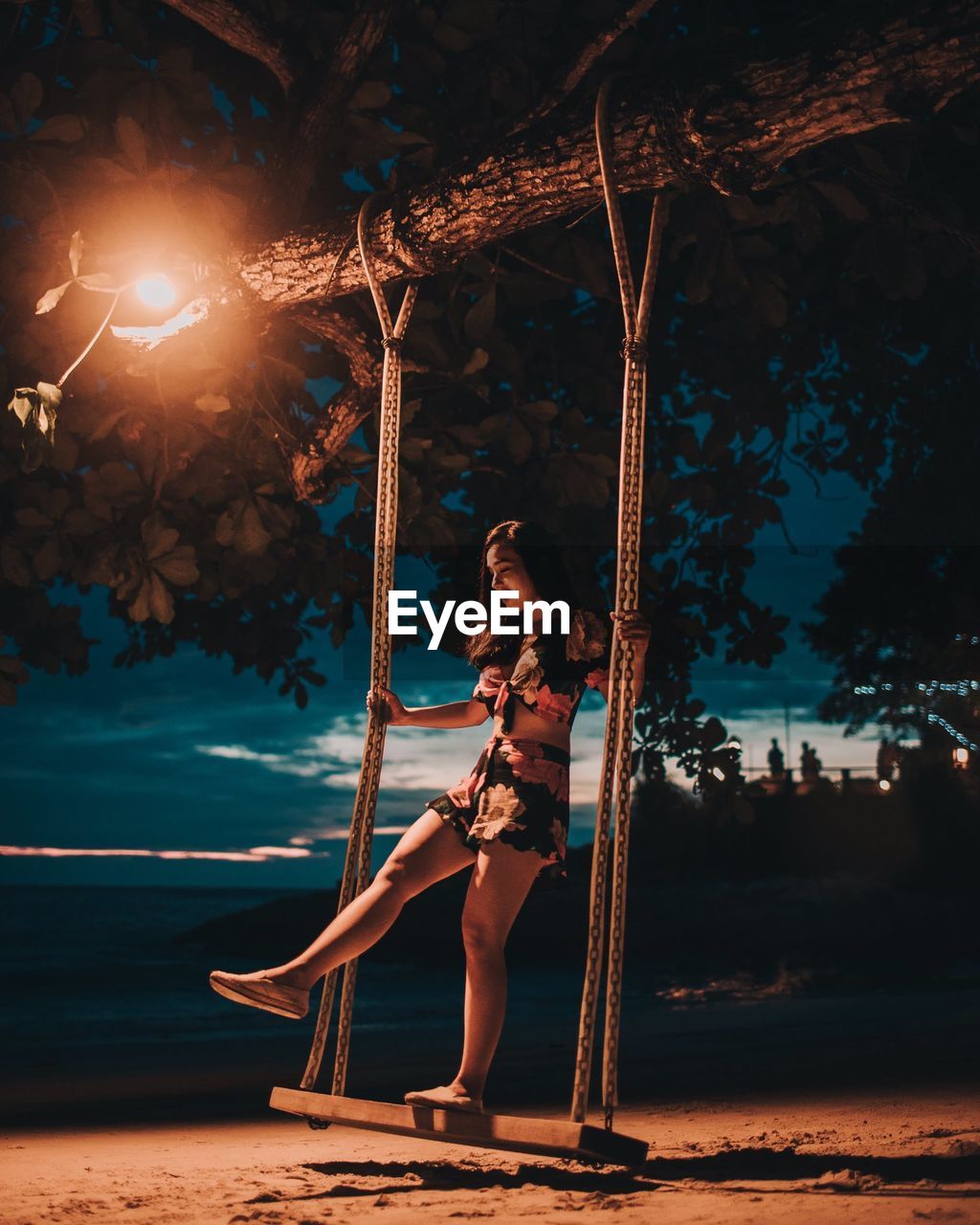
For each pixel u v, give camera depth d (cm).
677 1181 378
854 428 920
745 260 598
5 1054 1098
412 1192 370
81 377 657
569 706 414
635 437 385
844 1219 303
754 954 2597
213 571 732
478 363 619
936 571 980
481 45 589
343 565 777
